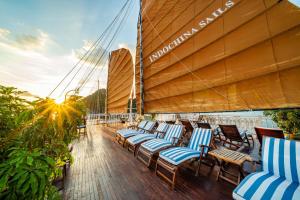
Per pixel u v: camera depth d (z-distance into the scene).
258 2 1.82
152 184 1.79
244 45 1.94
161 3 3.68
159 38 3.72
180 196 1.54
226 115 6.28
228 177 1.91
